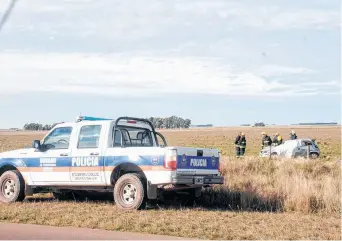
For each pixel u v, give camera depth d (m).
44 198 14.77
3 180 13.81
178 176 11.80
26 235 9.08
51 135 13.66
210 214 11.55
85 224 10.06
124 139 13.27
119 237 8.98
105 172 12.60
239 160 20.27
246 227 10.00
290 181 14.43
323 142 55.22
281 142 33.38
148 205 12.90
